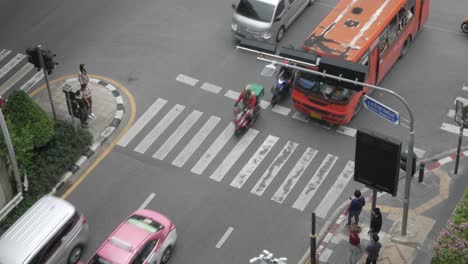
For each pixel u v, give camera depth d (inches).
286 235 1013.8
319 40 1155.9
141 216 969.5
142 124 1189.7
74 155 1111.0
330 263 974.4
